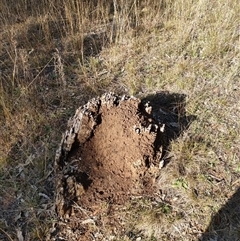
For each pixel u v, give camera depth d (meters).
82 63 1.54
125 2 1.82
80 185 1.02
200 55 1.50
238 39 1.56
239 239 0.94
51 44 1.62
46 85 1.44
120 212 1.00
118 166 1.06
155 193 1.04
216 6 1.71
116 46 1.60
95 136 1.09
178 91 1.36
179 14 1.69
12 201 1.07
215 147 1.14
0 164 1.15
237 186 1.04
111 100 1.09
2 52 1.60
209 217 0.98
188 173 1.07
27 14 1.83
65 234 0.98
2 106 1.32
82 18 1.69
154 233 0.96
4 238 0.99
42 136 1.23
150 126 1.04
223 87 1.35
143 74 1.46
